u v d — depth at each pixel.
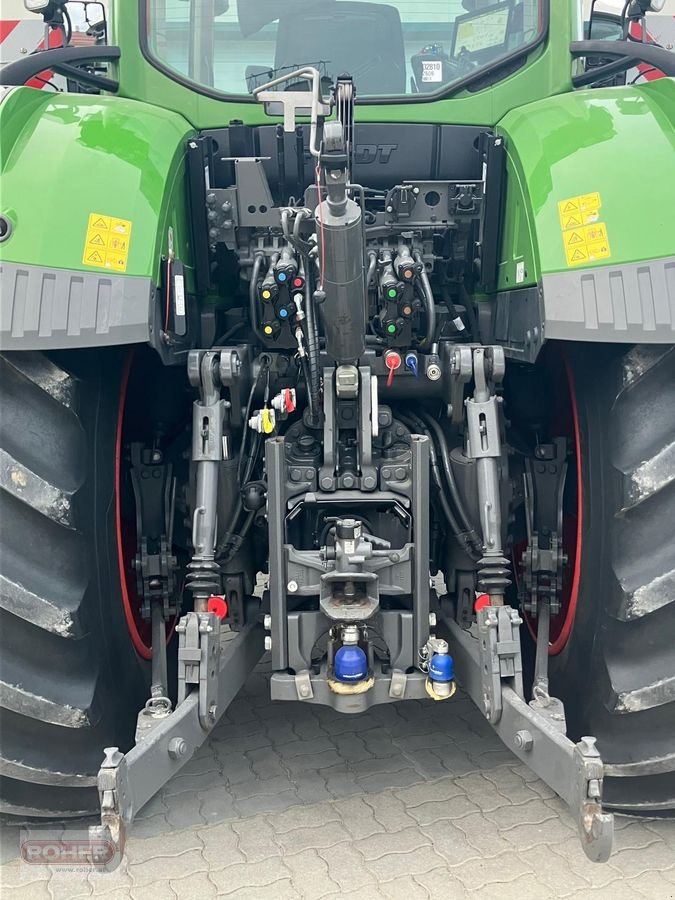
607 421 2.55
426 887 2.46
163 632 2.92
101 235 2.31
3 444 2.29
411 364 2.79
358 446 2.71
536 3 3.06
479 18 3.09
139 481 3.01
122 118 2.66
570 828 2.72
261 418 2.54
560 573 2.96
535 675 2.77
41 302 2.20
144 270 2.32
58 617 2.32
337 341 2.51
